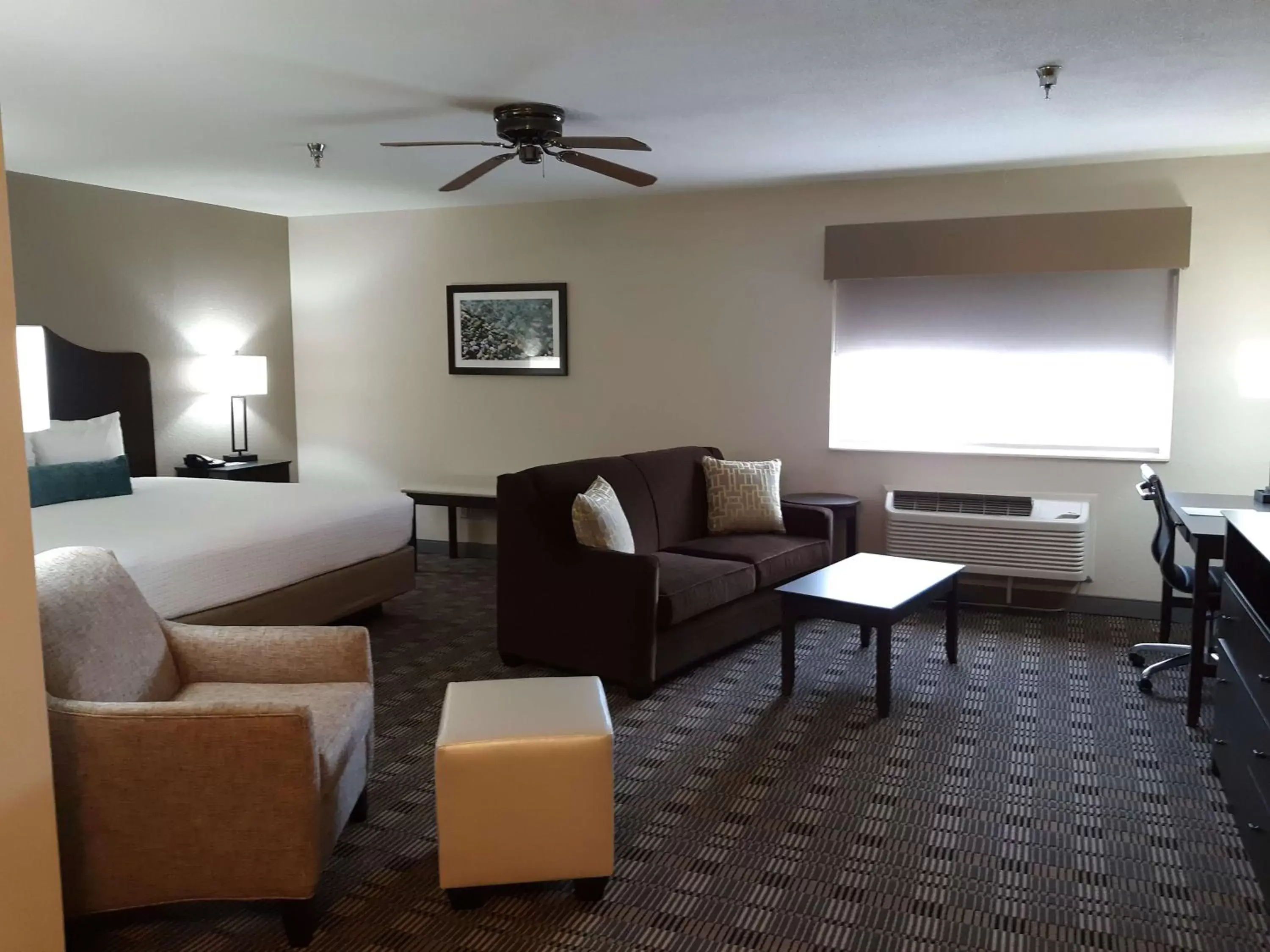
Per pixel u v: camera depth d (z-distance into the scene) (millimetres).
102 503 4488
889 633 3639
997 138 4320
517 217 6199
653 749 3393
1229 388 4773
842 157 4734
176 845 2166
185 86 3486
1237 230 4695
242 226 6457
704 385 5848
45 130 4145
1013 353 5223
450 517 6465
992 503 5223
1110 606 5094
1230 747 2920
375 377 6734
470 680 4105
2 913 1900
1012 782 3127
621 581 3871
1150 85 3508
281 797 2166
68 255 5336
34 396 2156
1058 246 4934
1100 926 2340
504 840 2361
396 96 3635
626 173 3902
